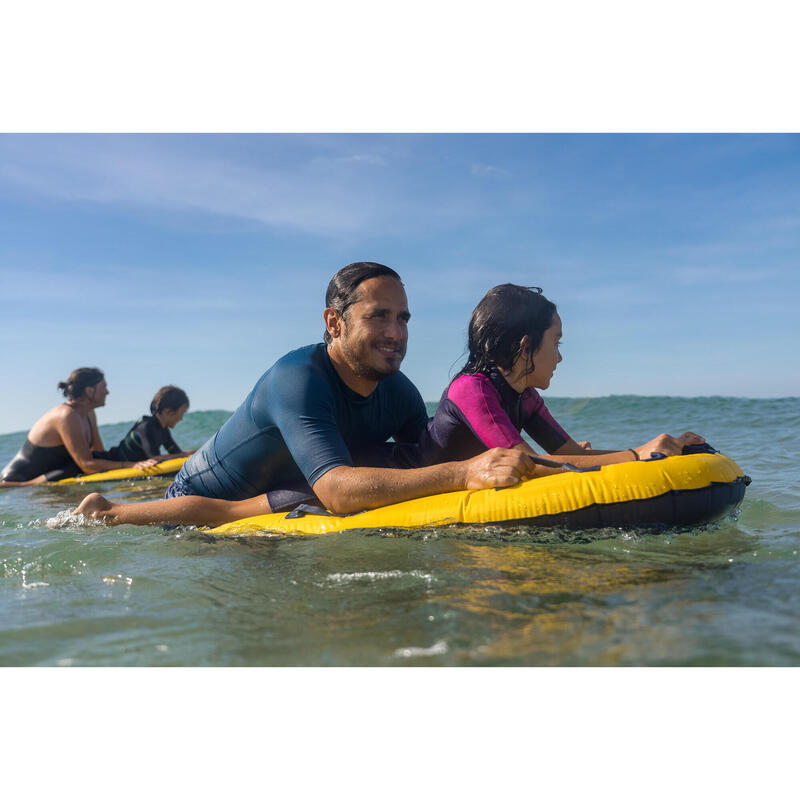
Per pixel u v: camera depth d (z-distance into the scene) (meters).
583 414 10.25
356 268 3.15
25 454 6.79
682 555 2.44
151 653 1.77
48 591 2.33
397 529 2.83
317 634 1.84
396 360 3.17
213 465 3.63
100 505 3.52
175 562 2.64
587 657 1.61
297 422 3.10
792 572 2.20
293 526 3.04
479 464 2.91
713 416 9.21
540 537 2.69
